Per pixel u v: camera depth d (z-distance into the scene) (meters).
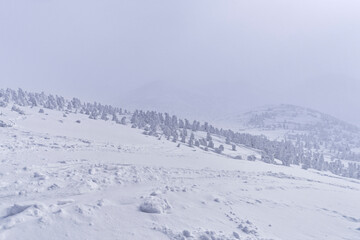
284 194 19.23
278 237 10.93
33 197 11.22
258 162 41.22
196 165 25.39
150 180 16.58
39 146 20.56
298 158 57.25
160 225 9.60
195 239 9.06
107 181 14.75
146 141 38.34
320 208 17.16
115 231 8.66
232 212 12.73
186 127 72.38
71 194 12.03
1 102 39.44
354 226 14.62
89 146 24.47
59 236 7.86
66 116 44.00
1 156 16.33
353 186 32.47
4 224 7.88
